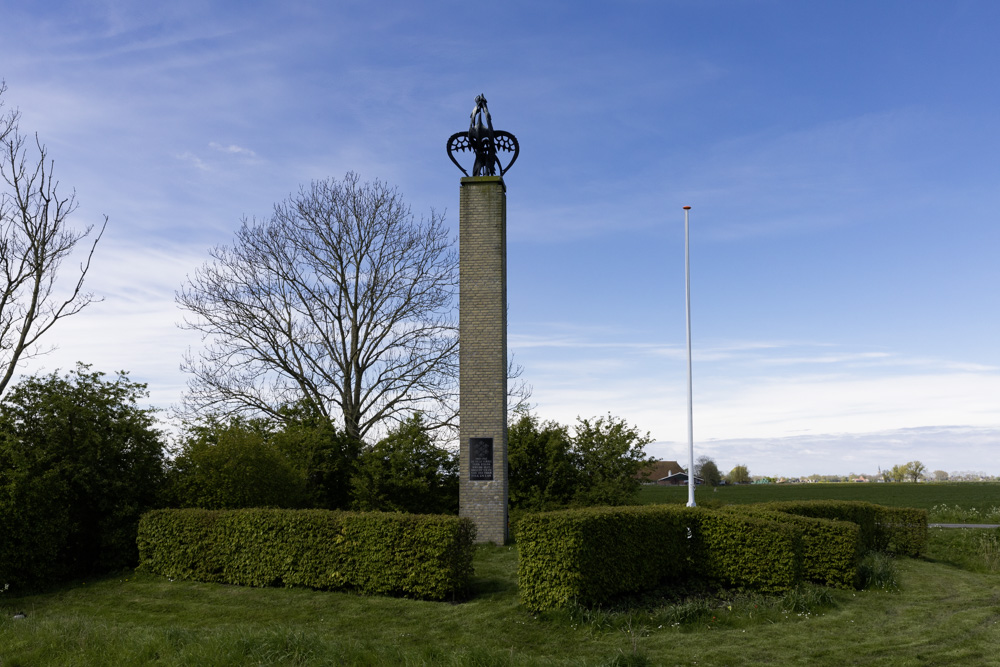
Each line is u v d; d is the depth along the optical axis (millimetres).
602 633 10539
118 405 18359
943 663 9102
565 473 26875
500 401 20781
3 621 10977
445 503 26734
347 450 27328
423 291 29797
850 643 10016
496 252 21375
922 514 19906
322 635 10414
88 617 11867
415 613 12008
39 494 15523
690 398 26812
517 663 8633
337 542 13938
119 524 17375
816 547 14539
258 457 20172
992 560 18906
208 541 15445
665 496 41594
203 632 10586
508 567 16062
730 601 12625
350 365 29422
